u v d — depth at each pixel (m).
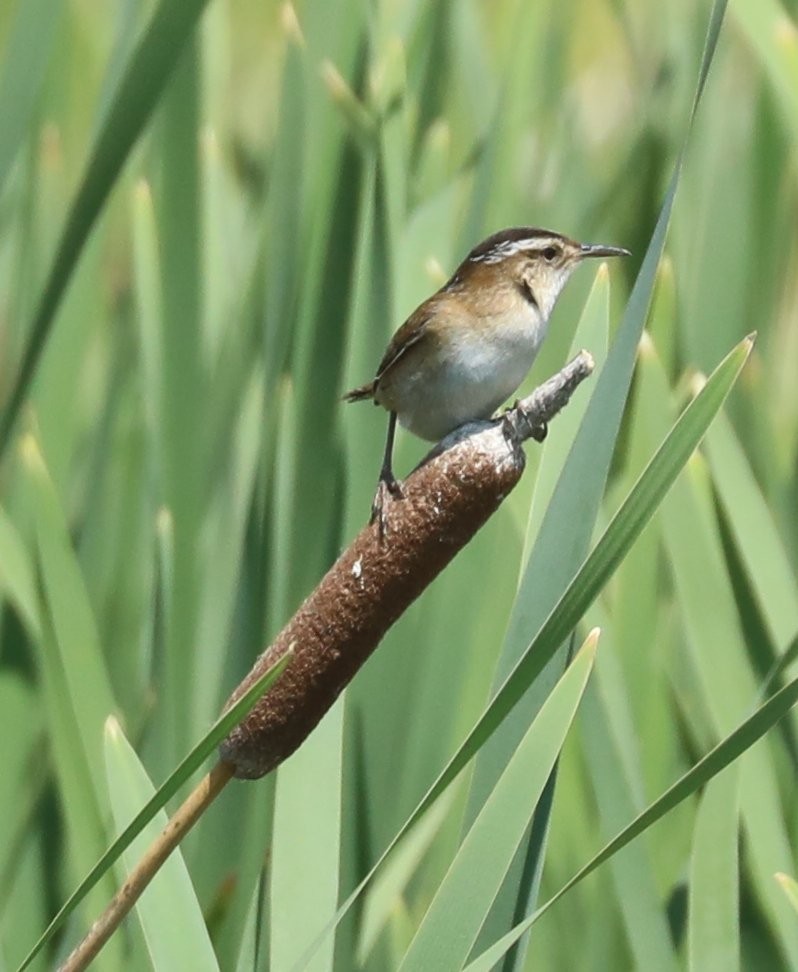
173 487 5.86
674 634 5.93
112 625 5.93
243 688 5.60
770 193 6.02
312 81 5.96
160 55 5.72
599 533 5.86
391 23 5.99
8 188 6.04
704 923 5.73
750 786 5.80
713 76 6.03
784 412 6.27
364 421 5.86
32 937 5.83
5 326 6.02
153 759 5.83
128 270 6.50
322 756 5.69
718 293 6.02
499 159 5.95
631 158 6.03
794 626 5.83
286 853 5.68
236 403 5.91
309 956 5.61
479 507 5.61
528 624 5.65
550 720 5.63
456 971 5.62
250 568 5.82
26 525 5.94
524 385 5.99
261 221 5.96
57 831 5.85
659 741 5.86
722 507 5.87
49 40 5.81
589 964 5.81
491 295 5.84
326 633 5.60
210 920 5.77
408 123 5.96
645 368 5.84
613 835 5.77
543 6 5.96
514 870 5.67
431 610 5.84
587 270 6.02
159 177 5.88
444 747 5.84
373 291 5.86
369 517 5.85
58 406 5.95
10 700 5.85
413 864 5.81
